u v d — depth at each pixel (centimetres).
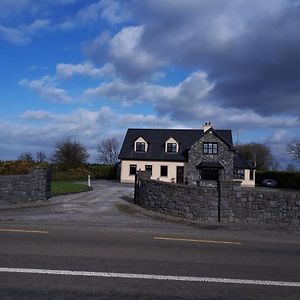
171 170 5659
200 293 609
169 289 623
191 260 823
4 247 888
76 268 725
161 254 868
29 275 672
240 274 727
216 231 1282
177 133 5981
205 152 5472
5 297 559
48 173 2277
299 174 5962
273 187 6072
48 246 910
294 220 1463
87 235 1080
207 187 1595
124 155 5731
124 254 854
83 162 6644
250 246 1009
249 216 1538
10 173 2708
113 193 2894
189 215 1617
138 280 664
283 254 920
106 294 588
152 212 1762
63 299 557
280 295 612
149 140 5906
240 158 6012
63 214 1598
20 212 1634
